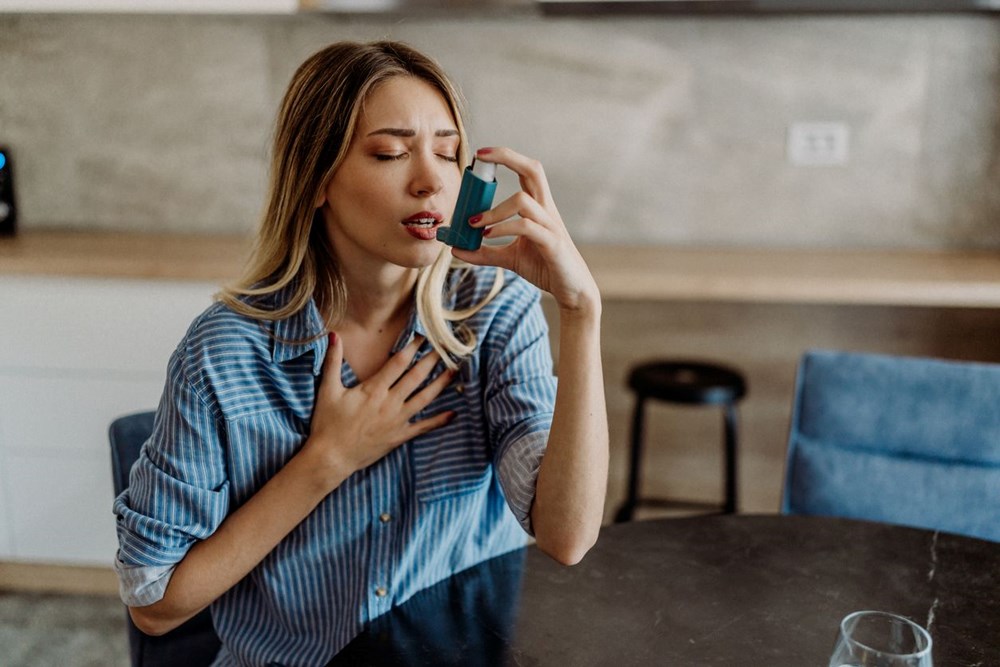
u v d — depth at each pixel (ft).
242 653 3.83
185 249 8.56
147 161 9.56
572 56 8.97
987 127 8.73
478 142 9.23
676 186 9.16
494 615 3.33
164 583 3.46
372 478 3.70
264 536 3.50
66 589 8.55
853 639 2.48
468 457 3.85
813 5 8.20
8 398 8.00
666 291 7.63
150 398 7.90
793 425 5.37
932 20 8.55
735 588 3.53
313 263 3.73
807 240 9.15
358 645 3.15
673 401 7.98
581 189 9.27
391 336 3.89
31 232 9.69
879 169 8.93
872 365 5.20
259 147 9.42
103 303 7.79
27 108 9.53
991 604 3.44
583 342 3.33
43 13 9.29
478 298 3.99
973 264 8.29
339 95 3.41
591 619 3.30
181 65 9.31
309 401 3.68
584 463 3.36
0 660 7.32
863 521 4.17
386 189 3.41
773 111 8.91
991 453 4.95
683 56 8.88
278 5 8.34
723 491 9.64
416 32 9.05
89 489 8.11
